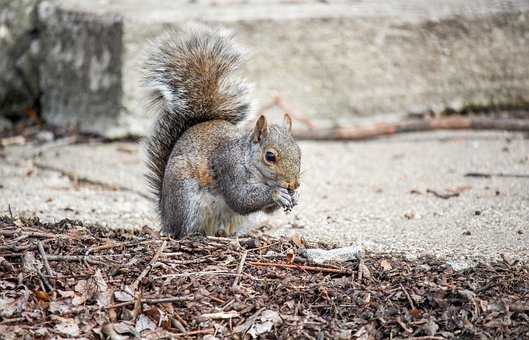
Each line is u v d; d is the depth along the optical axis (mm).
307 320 8094
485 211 11453
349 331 7914
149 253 9000
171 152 10133
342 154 14922
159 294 8320
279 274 8812
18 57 16953
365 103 16719
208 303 8258
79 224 9953
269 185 9531
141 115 15453
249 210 9680
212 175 9766
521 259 9492
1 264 8555
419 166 14094
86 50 15961
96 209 11711
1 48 16828
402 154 14883
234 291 8414
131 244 9203
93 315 8039
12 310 8000
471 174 13406
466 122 16016
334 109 16562
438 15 17000
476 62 17266
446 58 17078
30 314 7988
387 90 16828
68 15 16391
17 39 16906
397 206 11875
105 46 15578
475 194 12344
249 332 7914
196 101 10414
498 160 14320
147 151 10539
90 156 14594
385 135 16016
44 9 16922
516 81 17531
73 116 16234
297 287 8547
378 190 12742
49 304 8125
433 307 8266
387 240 10266
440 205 11844
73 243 9172
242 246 9477
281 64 16203
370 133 15828
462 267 9188
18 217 10477
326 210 11750
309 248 9664
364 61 16625
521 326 7973
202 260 8969
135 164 14156
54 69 16625
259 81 16109
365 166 14156
